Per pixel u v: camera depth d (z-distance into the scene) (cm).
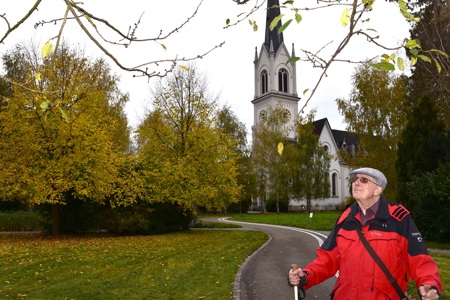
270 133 5509
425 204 1653
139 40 293
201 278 951
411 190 1728
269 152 5512
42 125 1958
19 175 1992
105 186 2061
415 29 2161
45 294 796
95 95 2191
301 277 335
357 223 321
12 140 2031
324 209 7156
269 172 5509
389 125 3108
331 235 345
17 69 3167
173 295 788
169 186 2347
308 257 1342
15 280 941
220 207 2525
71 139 1992
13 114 2027
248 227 2886
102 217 2330
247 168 5600
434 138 1788
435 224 1641
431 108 1881
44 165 1980
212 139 2503
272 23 218
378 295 301
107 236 2241
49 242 1888
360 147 3228
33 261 1218
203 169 2458
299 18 218
